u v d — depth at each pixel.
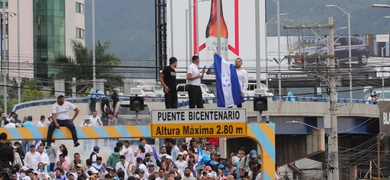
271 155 45.22
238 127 45.09
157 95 143.38
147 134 45.38
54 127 47.00
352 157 176.50
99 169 64.69
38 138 47.09
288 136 155.88
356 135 171.12
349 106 153.00
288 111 146.12
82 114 121.69
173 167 59.69
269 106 144.88
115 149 66.00
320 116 149.50
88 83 163.62
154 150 68.69
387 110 159.38
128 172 63.88
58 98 51.19
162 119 45.12
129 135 45.66
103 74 194.25
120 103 106.06
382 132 159.38
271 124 45.22
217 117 45.03
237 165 65.25
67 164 65.12
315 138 151.75
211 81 198.75
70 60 199.00
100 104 114.25
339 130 156.25
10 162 50.03
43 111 125.31
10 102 176.25
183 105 113.31
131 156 67.44
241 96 57.50
